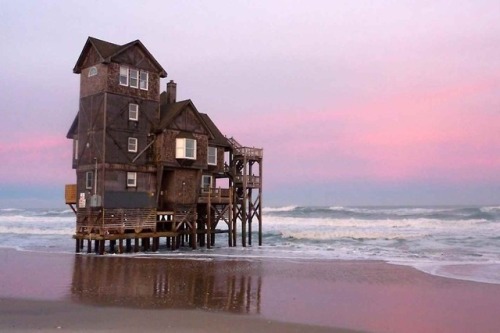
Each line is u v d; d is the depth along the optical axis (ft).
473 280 74.08
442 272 81.76
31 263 91.45
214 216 126.93
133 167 108.17
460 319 51.37
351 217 249.55
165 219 116.26
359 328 47.11
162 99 128.26
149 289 65.00
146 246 113.19
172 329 45.06
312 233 156.97
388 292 64.80
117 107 106.63
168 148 112.68
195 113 118.32
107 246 122.62
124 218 105.81
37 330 44.16
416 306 56.90
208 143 124.47
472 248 122.62
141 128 110.73
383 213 262.88
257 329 45.83
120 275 77.00
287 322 48.52
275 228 193.57
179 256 103.14
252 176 129.59
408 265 89.92
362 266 88.63
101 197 102.89
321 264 91.20
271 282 71.51
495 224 201.67
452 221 213.05
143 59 112.47
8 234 175.22
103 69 105.81
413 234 159.22
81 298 58.65
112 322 47.21
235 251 114.42
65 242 144.05
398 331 46.68
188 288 66.03
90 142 107.76
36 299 57.98
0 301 56.80
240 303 56.80
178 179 115.34
